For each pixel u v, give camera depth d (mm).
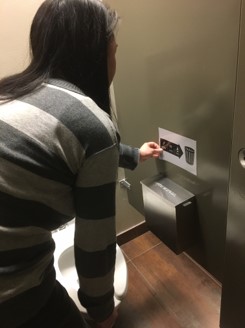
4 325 585
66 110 509
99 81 613
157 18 912
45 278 637
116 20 591
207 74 821
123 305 1402
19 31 1065
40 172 512
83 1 541
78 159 530
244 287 886
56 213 584
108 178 565
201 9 755
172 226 1171
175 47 892
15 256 550
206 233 1153
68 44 541
